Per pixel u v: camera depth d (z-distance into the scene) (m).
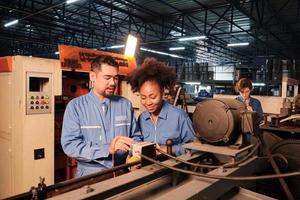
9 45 10.56
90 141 1.35
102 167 1.26
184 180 0.79
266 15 6.22
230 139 0.83
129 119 1.53
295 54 10.05
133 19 6.91
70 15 6.77
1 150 2.38
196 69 9.07
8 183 2.29
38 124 2.14
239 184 0.82
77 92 2.57
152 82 1.33
